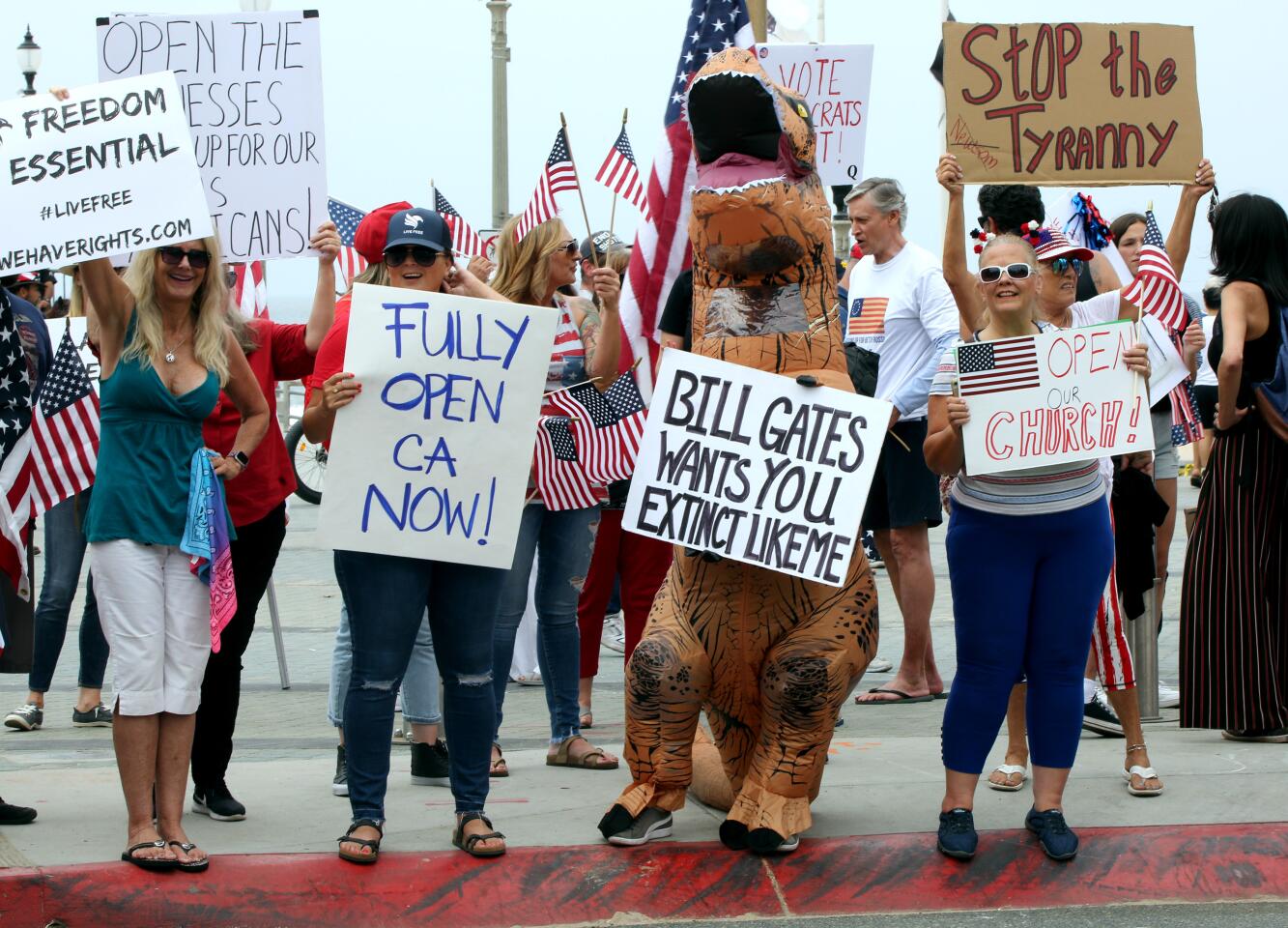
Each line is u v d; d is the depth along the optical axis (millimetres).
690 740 13031
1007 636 12742
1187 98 15727
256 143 16078
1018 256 12773
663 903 12195
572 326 16297
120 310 12133
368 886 12094
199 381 12086
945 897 12406
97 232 11992
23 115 12172
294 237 16141
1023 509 12602
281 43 16016
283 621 29234
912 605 20078
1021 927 11922
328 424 13031
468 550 12391
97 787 14875
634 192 18141
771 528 12602
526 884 12273
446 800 14711
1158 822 13492
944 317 18391
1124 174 15719
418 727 15414
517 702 21719
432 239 12836
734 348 13008
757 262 12805
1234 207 16281
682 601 13062
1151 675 18672
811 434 12680
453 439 12406
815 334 12992
